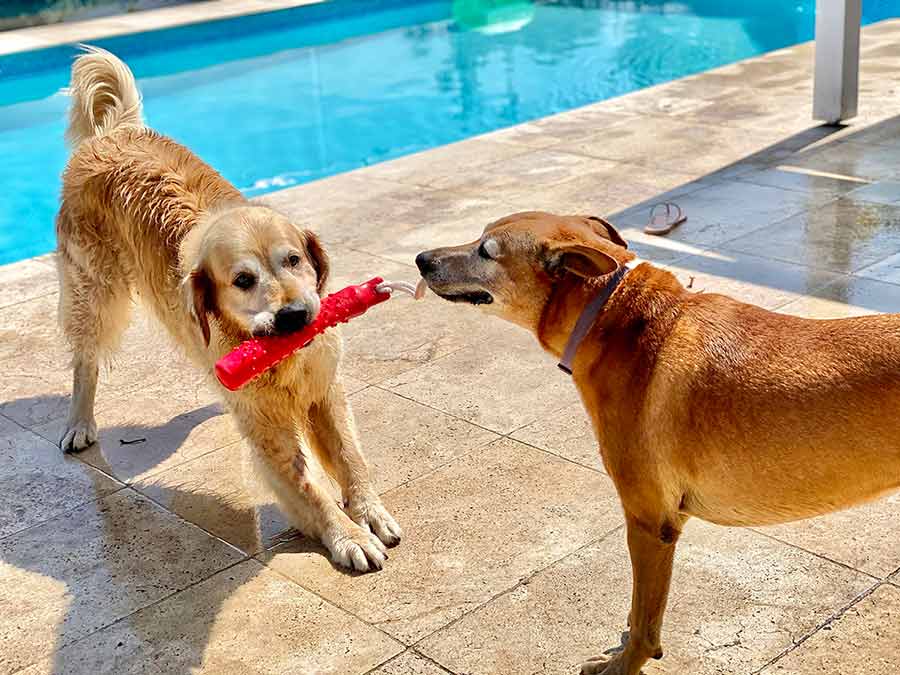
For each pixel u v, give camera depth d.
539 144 2.78
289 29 5.11
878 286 1.74
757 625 1.04
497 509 1.27
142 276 1.42
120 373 1.75
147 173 1.43
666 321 0.93
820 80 2.64
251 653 1.07
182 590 1.18
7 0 4.93
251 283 1.15
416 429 1.47
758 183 2.29
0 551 1.28
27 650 1.10
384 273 1.98
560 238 0.98
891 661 0.98
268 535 1.29
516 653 1.03
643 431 0.92
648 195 2.28
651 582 0.94
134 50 4.65
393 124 3.62
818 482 0.87
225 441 1.52
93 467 1.47
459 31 4.98
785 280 1.79
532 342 1.71
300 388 1.26
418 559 1.20
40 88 4.23
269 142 3.46
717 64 4.08
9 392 1.70
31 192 3.11
